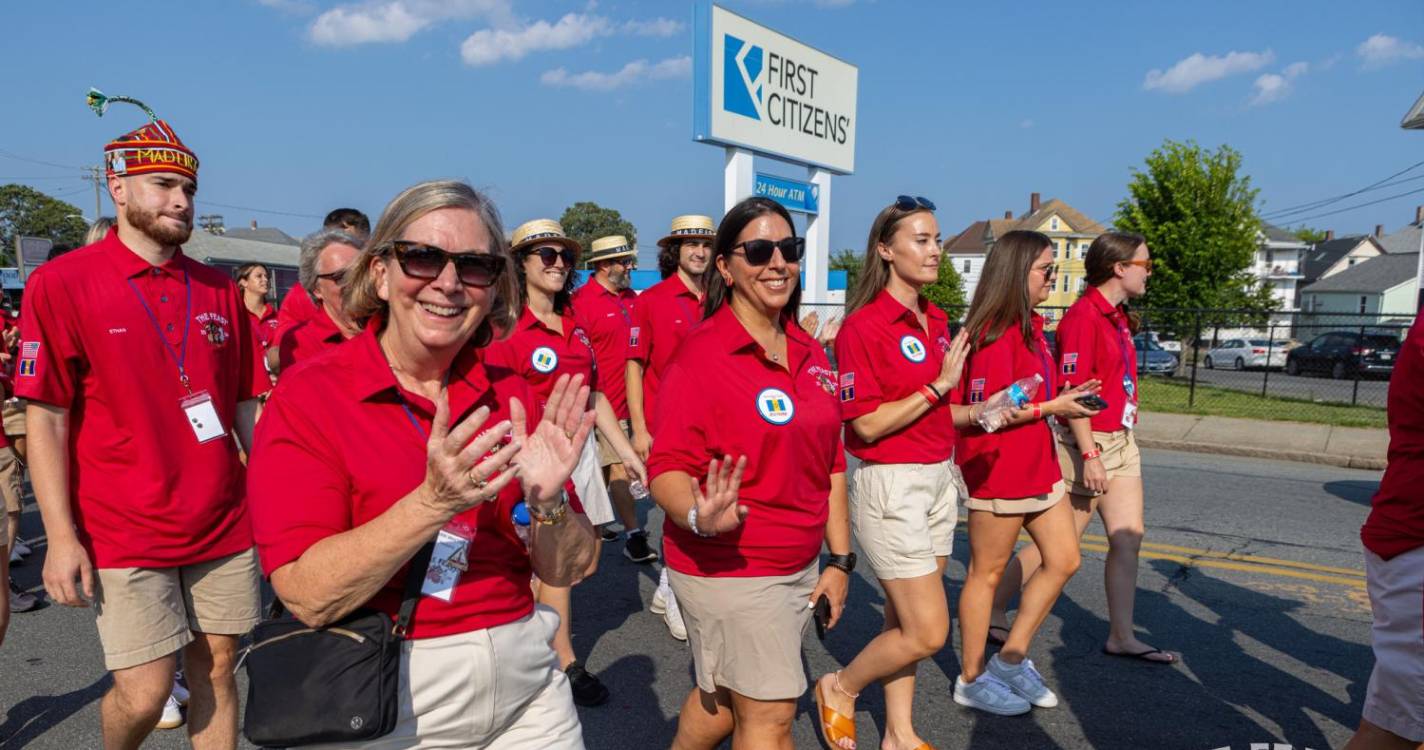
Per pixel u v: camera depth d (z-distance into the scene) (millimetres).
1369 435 11414
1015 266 3348
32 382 2361
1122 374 4020
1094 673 4004
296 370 1607
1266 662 4148
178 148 2619
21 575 5281
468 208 1633
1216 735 3447
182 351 2641
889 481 2955
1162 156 28219
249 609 2766
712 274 2488
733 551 2275
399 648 1574
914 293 3170
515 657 1735
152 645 2537
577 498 1921
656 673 4016
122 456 2502
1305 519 7035
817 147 15422
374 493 1577
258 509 1528
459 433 1341
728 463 1967
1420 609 2141
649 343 4699
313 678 1501
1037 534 3498
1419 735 2178
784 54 14242
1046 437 3367
